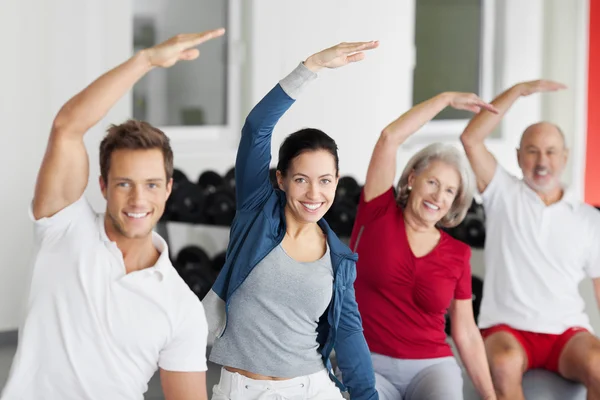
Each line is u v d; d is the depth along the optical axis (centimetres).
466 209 314
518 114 836
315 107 675
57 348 199
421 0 793
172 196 503
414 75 793
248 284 236
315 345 244
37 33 529
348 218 461
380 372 303
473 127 361
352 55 240
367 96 712
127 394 203
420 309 302
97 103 193
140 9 598
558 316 368
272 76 654
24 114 529
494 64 843
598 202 874
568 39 861
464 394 390
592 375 352
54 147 196
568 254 366
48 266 201
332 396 244
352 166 705
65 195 203
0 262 529
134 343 200
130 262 205
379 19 716
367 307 304
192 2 625
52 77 535
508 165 834
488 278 374
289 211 243
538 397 359
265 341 237
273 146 650
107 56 557
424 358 303
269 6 646
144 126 202
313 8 670
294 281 235
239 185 251
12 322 535
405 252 299
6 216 529
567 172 866
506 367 349
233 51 645
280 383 238
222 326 241
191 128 632
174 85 623
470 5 829
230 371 242
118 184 199
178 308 203
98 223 206
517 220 366
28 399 201
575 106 861
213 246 498
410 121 301
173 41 196
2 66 519
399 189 315
